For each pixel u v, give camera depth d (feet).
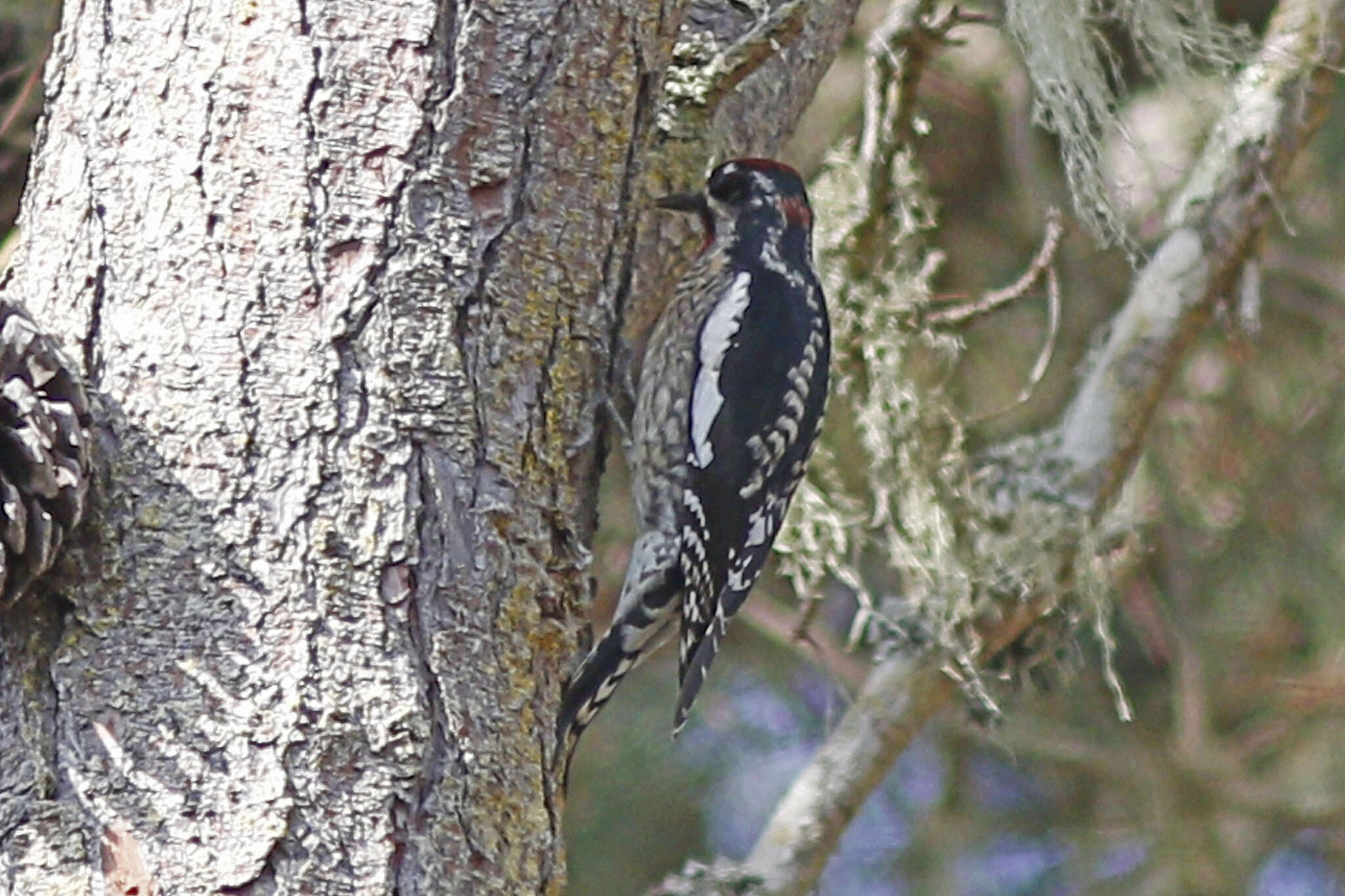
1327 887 43.19
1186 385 41.19
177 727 18.80
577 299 22.20
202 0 20.83
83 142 20.89
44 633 19.29
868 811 43.65
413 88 20.89
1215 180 31.94
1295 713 41.24
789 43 26.66
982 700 31.22
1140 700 42.34
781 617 40.40
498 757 19.95
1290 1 32.17
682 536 28.07
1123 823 43.45
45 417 18.88
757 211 29.22
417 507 19.98
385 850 18.85
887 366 31.55
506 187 21.44
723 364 28.55
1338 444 40.63
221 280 20.10
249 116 20.48
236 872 18.39
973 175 42.63
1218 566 41.39
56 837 18.39
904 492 31.24
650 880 41.70
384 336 20.26
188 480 19.58
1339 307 41.09
